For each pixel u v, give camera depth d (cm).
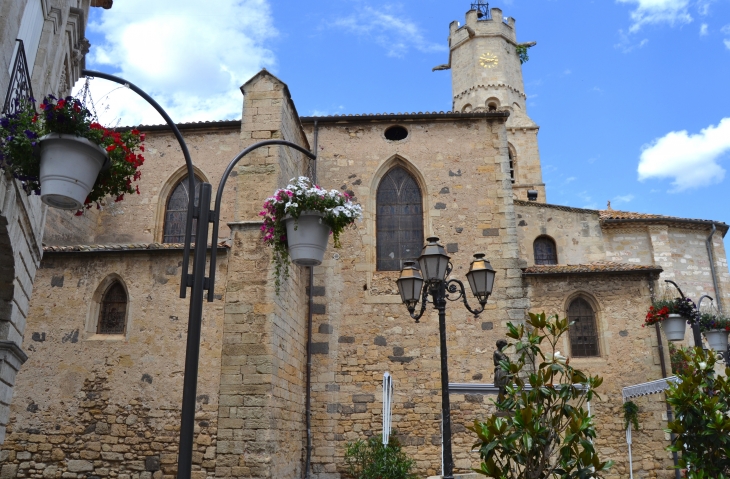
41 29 971
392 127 2122
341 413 1798
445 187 2023
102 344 1575
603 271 1873
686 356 872
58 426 1520
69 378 1554
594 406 1777
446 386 1010
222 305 1568
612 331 1842
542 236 2489
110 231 1991
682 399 800
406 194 2055
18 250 944
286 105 1773
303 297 1852
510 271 1908
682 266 2636
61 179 667
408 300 1106
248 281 1531
